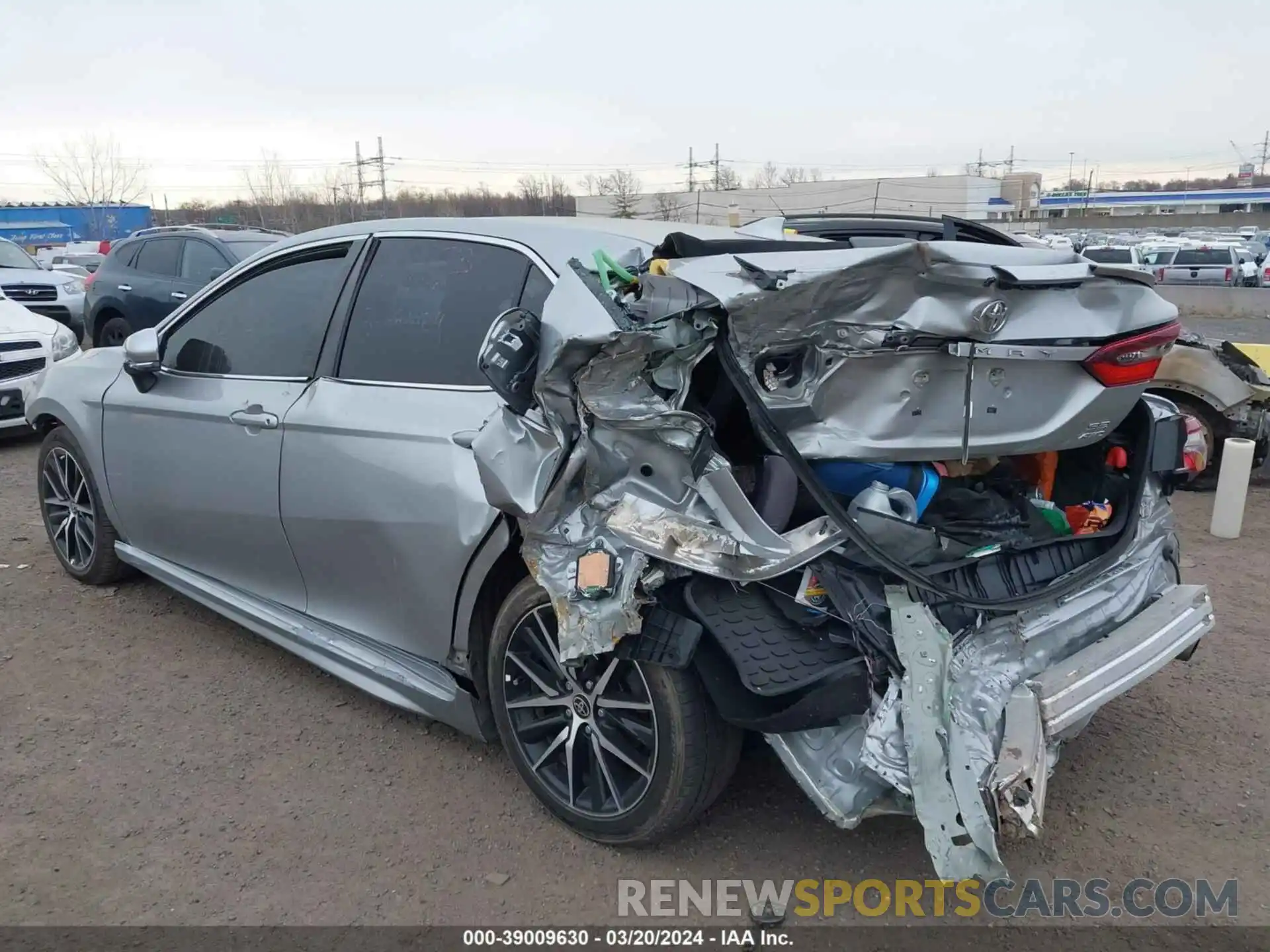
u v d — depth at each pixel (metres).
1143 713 3.95
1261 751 3.66
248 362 4.03
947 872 2.37
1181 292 26.08
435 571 3.26
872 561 2.59
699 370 2.81
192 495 4.16
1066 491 3.38
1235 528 6.13
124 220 52.25
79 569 5.13
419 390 3.40
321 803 3.33
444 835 3.16
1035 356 2.64
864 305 2.54
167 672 4.26
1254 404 7.20
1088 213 102.94
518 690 3.19
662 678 2.76
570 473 2.71
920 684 2.49
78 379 4.84
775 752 2.67
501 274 3.35
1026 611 2.87
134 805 3.30
